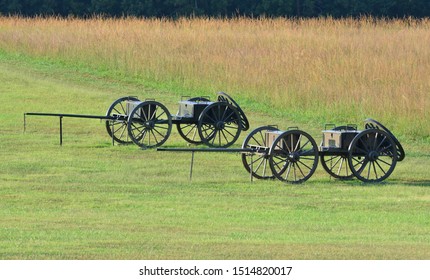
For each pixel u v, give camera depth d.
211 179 58.12
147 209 48.22
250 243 39.28
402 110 79.69
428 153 71.25
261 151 56.59
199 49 112.50
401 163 66.62
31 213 46.56
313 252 37.59
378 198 52.84
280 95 90.69
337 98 86.25
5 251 36.88
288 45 114.50
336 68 94.69
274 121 84.94
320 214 47.75
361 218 46.91
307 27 139.62
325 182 57.97
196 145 72.06
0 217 45.28
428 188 56.38
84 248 37.66
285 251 37.72
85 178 57.97
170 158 66.19
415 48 111.50
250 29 137.00
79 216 45.81
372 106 82.75
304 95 88.88
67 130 79.25
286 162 57.06
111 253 36.75
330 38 121.06
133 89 104.50
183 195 52.69
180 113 71.06
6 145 71.19
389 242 40.28
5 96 98.75
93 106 93.62
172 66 106.44
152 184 56.25
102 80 110.19
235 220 45.50
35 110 90.56
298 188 55.47
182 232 41.88
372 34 129.88
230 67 100.50
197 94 99.44
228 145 71.06
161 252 37.09
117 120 70.62
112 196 51.97
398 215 47.91
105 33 126.12
